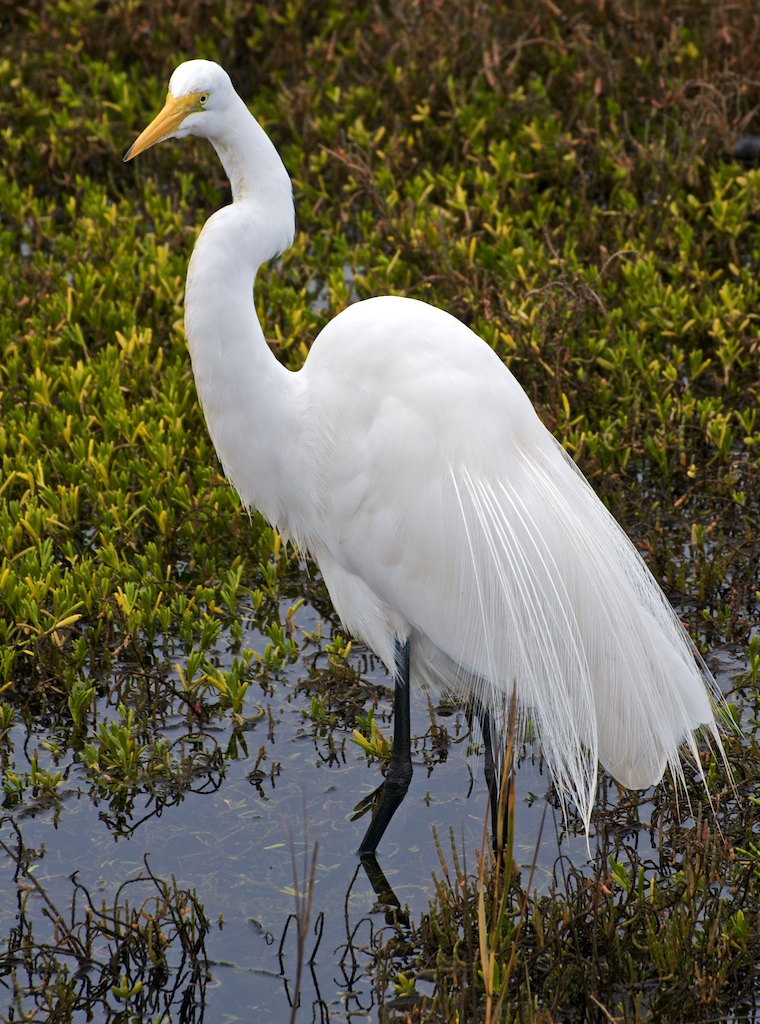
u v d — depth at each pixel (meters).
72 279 11.81
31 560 8.23
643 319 10.73
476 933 5.95
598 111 13.37
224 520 8.86
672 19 14.66
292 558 8.93
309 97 13.81
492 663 6.32
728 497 9.18
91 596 8.20
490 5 14.82
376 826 6.55
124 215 12.66
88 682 7.57
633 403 9.75
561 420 9.45
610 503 9.05
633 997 5.65
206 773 7.15
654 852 6.61
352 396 6.40
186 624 8.06
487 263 11.45
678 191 12.45
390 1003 5.70
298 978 4.85
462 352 6.28
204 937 6.05
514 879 6.13
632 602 6.34
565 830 6.71
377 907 6.30
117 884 6.38
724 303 10.70
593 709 6.25
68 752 7.30
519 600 6.14
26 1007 5.71
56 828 6.74
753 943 5.75
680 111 13.48
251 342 6.55
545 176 13.07
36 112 14.16
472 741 7.48
